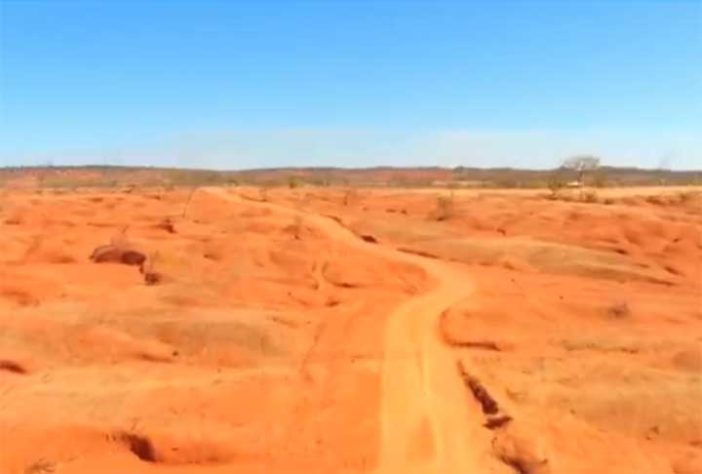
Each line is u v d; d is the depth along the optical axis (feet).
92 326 91.40
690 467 62.23
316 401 74.95
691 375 80.18
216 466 64.69
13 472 64.03
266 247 148.05
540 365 83.56
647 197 264.31
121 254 142.00
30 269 126.72
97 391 76.48
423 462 64.03
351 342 92.12
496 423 70.28
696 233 171.94
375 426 69.82
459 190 355.15
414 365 85.15
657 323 103.09
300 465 63.93
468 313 102.99
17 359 83.46
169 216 215.10
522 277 135.74
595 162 427.74
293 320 98.89
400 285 126.11
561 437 67.10
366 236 177.68
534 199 258.16
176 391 76.13
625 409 71.51
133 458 66.23
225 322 93.66
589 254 151.74
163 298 107.04
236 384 78.23
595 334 96.02
